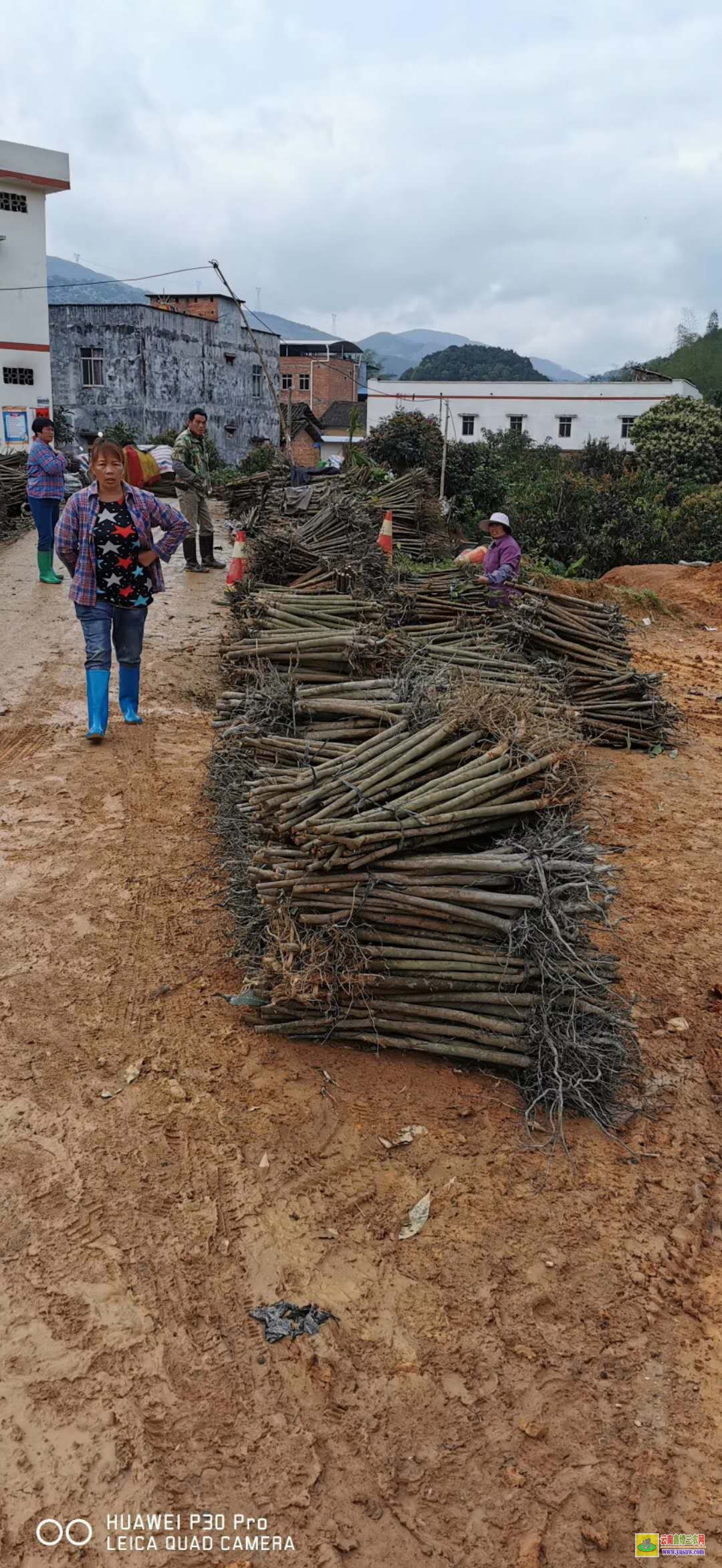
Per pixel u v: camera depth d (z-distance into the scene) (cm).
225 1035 372
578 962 342
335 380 6125
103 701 630
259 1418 240
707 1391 254
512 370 9194
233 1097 341
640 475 2947
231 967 413
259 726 471
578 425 4553
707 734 829
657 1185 319
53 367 4053
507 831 382
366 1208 301
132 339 3975
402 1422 242
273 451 2891
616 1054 351
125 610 635
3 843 500
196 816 546
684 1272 288
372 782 373
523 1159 324
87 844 507
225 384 4544
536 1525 222
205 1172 309
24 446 3117
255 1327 263
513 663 689
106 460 587
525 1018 350
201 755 632
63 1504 220
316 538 1045
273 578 842
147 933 433
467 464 2700
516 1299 275
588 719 760
